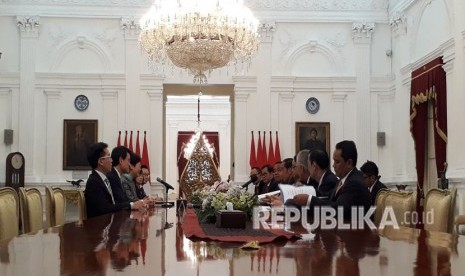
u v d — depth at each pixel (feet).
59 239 10.59
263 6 48.65
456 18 35.40
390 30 48.75
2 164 46.60
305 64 49.11
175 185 72.59
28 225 16.38
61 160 47.32
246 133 48.21
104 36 48.24
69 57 48.06
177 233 11.92
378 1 48.75
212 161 33.06
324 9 48.83
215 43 28.91
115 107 47.96
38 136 47.26
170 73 48.55
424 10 41.88
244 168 47.98
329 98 48.88
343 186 16.24
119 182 24.23
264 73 48.44
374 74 48.85
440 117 37.76
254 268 7.19
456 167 35.17
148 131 47.96
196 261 7.77
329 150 48.32
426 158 41.42
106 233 11.91
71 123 47.55
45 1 47.55
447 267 7.19
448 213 13.78
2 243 9.88
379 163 48.34
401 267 7.21
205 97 72.59
